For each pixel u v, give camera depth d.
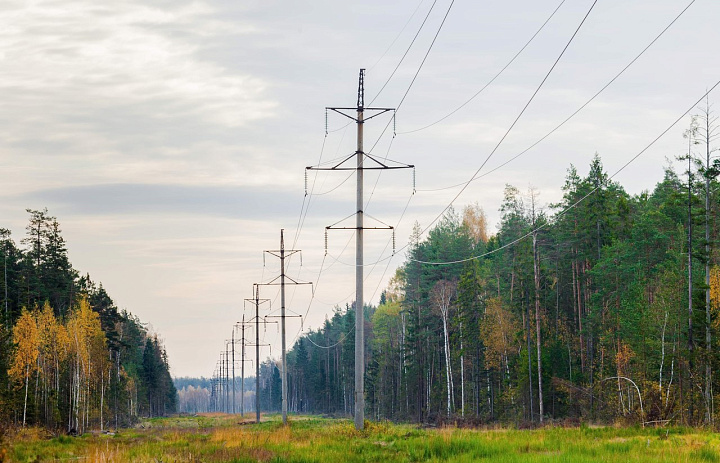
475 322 87.38
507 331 79.56
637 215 88.38
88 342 92.50
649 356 60.06
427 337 102.00
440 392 96.56
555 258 84.88
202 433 53.75
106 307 119.44
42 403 81.62
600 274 71.94
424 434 39.69
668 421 45.19
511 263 90.12
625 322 63.31
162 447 37.38
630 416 47.53
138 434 57.12
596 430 40.88
